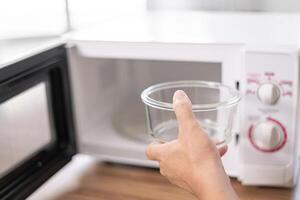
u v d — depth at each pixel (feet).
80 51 2.46
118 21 3.06
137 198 2.29
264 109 2.17
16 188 2.10
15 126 2.16
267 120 2.19
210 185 1.32
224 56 2.19
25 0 2.59
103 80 2.92
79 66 2.56
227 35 2.36
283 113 2.15
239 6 3.37
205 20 2.96
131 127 2.81
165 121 2.06
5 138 2.10
